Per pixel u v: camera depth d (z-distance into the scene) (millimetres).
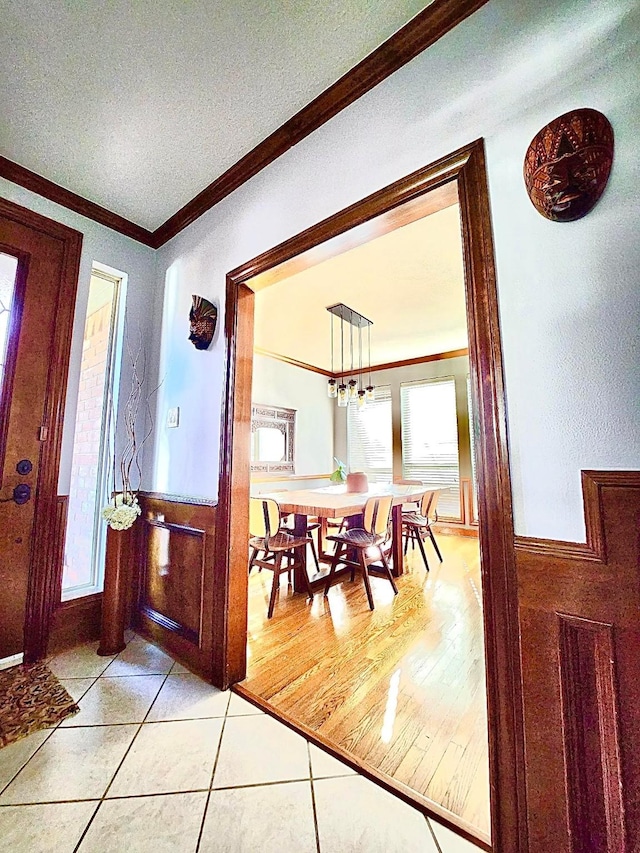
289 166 1696
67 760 1243
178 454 2096
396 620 2391
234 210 1961
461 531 5102
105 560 2014
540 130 1014
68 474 2053
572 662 877
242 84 1471
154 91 1494
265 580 3287
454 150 1179
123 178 1978
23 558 1858
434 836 1006
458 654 1965
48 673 1759
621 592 833
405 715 1489
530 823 894
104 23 1260
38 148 1782
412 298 3441
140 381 2398
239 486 1801
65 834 1000
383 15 1239
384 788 1153
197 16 1241
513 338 1016
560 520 918
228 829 1022
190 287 2199
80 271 2168
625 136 899
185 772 1204
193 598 1867
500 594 978
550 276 976
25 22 1257
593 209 926
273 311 3760
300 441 5785
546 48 1040
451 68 1218
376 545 2820
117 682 1698
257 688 1663
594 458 887
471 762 1254
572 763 858
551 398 951
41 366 1971
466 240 1124
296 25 1264
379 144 1382
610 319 890
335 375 6441
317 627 2289
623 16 934
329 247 1564
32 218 1990
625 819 792
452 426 5285
